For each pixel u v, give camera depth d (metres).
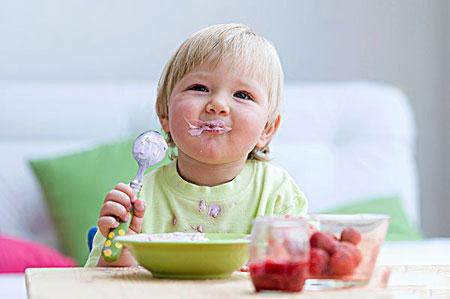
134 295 1.13
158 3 3.63
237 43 1.63
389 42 3.78
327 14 3.74
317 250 1.19
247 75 1.62
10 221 3.10
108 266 1.55
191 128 1.58
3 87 3.26
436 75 3.80
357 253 1.20
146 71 3.62
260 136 1.74
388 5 3.78
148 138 1.50
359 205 3.06
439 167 3.80
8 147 3.17
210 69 1.60
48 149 3.18
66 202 3.03
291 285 1.15
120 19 3.61
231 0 3.68
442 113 3.80
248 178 1.68
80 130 3.24
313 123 3.35
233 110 1.59
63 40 3.56
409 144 3.42
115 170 3.07
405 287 1.24
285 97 3.37
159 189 1.67
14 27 3.53
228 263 1.30
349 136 3.38
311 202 3.21
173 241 1.29
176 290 1.18
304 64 3.73
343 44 3.75
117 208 1.46
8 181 3.13
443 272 1.42
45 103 3.24
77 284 1.24
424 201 3.79
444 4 3.80
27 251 2.65
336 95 3.42
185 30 3.65
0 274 2.54
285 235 1.15
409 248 2.11
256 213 1.66
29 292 1.17
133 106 3.29
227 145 1.59
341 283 1.19
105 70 3.59
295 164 3.24
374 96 3.43
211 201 1.64
